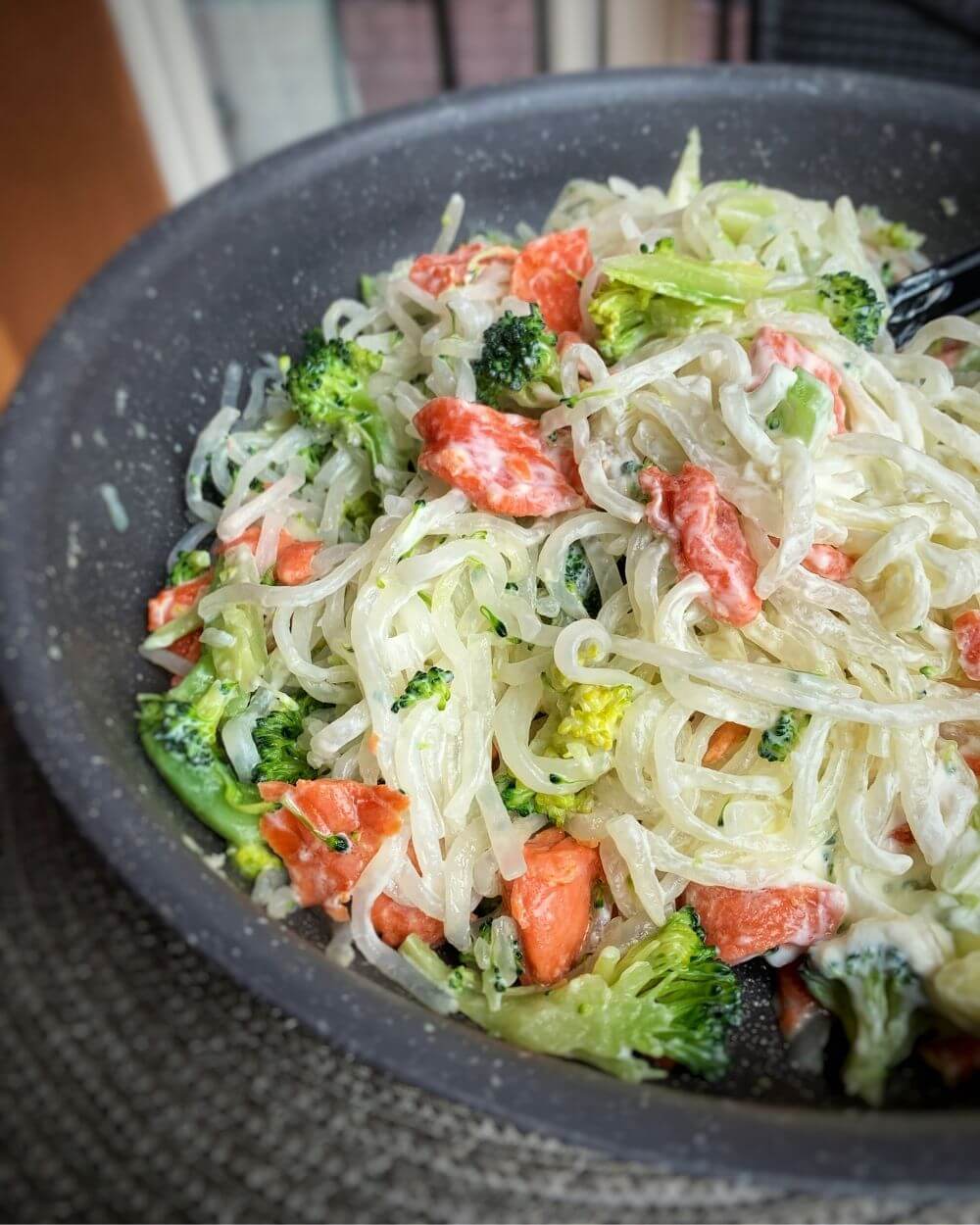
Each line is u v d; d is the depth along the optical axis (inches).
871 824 10.8
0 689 9.5
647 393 11.5
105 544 11.0
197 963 10.1
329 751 10.8
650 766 10.9
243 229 12.6
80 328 11.0
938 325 12.8
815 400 11.0
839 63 22.6
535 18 25.2
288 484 12.3
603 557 11.4
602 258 13.0
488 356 11.8
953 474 11.1
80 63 21.6
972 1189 7.7
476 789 10.9
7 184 21.0
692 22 25.6
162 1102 9.5
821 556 11.1
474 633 11.3
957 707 10.6
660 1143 8.0
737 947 10.5
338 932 10.4
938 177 14.4
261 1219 9.0
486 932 10.6
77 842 10.9
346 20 26.0
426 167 14.0
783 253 13.1
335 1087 9.5
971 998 9.6
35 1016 9.9
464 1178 9.1
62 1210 9.1
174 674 11.5
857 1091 9.5
